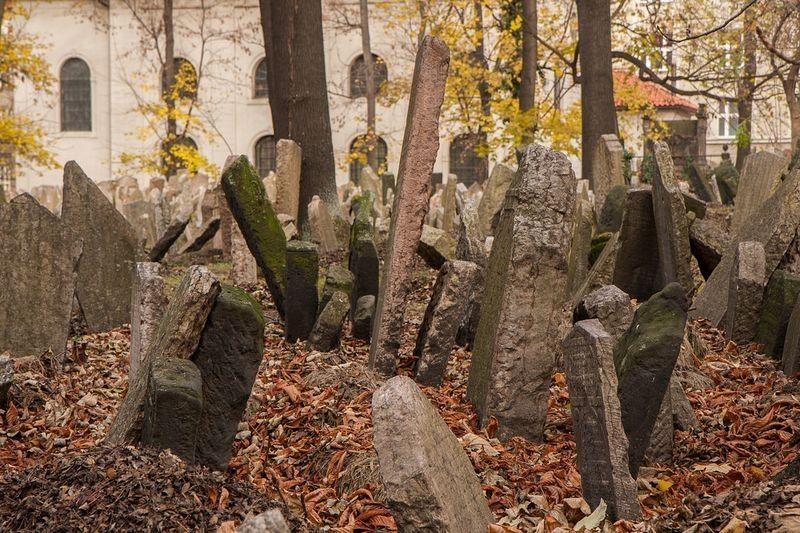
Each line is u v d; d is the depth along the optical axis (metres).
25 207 9.35
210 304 5.75
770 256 9.91
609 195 13.16
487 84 35.19
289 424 7.11
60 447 7.04
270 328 10.66
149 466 4.95
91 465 4.93
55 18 52.97
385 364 8.16
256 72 51.75
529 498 5.63
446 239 12.55
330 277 9.99
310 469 6.38
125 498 4.65
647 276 11.07
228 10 51.12
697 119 36.56
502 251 7.21
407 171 8.08
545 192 6.87
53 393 8.07
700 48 28.66
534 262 6.82
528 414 6.86
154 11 51.34
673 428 6.85
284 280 10.58
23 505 4.64
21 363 8.70
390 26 41.22
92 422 7.66
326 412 7.18
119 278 11.16
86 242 11.04
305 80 19.25
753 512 4.77
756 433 7.00
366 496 5.72
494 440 6.70
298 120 19.28
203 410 5.77
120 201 29.36
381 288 8.59
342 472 6.04
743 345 9.31
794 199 9.99
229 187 10.52
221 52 51.34
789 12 20.33
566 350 5.57
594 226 13.24
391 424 4.29
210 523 4.59
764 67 34.88
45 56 53.03
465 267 8.01
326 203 19.30
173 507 4.62
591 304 6.82
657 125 36.88
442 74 8.00
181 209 22.34
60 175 53.22
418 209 8.11
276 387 7.76
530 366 6.86
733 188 26.28
